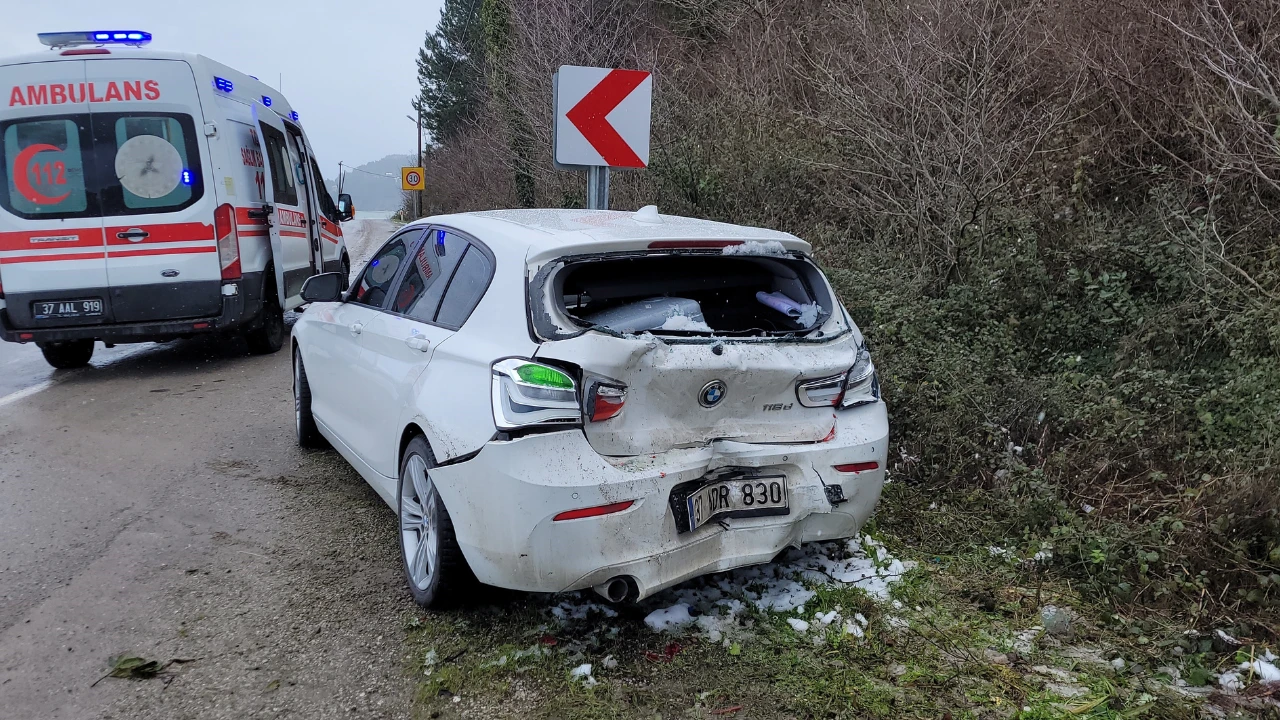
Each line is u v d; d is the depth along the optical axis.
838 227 8.42
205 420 6.69
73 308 7.91
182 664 3.25
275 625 3.52
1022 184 6.82
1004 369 5.32
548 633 3.37
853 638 3.33
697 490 3.19
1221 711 2.87
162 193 7.98
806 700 2.96
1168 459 4.46
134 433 6.36
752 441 3.31
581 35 14.60
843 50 9.00
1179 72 6.53
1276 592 3.46
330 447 5.93
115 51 7.86
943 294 6.61
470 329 3.46
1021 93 7.38
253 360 9.09
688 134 10.07
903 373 5.37
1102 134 6.96
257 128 9.06
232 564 4.10
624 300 3.61
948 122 6.69
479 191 23.25
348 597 3.74
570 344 3.07
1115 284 5.78
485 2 18.02
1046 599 3.62
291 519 4.64
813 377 3.38
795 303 3.71
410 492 3.78
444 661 3.22
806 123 8.95
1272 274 4.97
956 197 6.66
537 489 2.97
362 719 2.91
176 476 5.38
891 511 4.44
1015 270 6.20
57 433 6.40
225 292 8.22
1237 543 3.63
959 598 3.65
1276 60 5.79
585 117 6.15
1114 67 6.82
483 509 3.11
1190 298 5.38
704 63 12.72
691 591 3.66
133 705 3.00
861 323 6.39
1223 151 5.35
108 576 3.98
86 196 7.84
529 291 3.24
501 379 3.12
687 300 3.54
